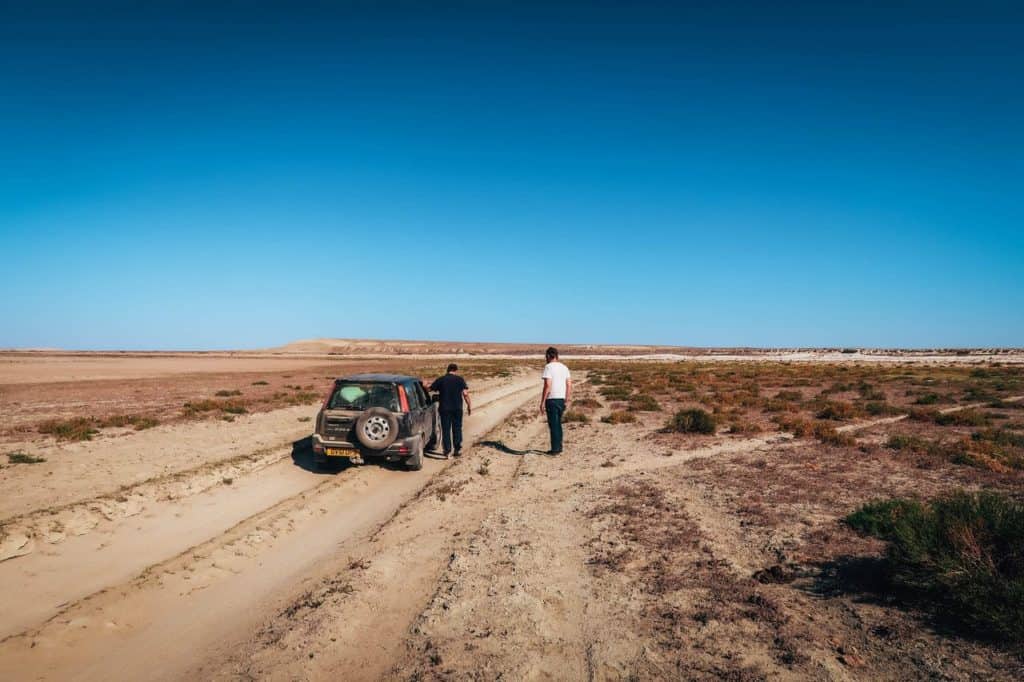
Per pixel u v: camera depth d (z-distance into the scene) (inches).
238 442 509.7
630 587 205.0
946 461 411.5
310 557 249.1
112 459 423.5
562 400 456.1
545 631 174.4
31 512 288.4
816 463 410.3
